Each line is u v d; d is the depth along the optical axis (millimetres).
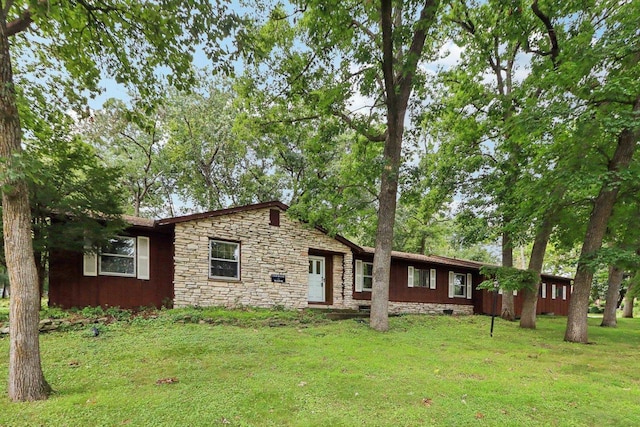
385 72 9914
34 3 5730
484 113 14258
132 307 10586
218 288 11516
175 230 10914
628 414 4371
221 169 24297
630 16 8688
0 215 7660
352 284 15547
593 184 8672
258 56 7156
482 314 18891
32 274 4473
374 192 12156
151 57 7445
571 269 33250
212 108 21641
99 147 20188
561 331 11609
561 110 8859
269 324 9797
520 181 10969
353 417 4070
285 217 13266
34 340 4430
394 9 11031
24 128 8281
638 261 8594
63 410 4031
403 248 25953
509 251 14758
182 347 6824
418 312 17094
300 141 17562
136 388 4777
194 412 4051
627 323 17328
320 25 9656
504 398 4793
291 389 4871
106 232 9336
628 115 8086
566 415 4305
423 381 5457
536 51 11961
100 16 6855
